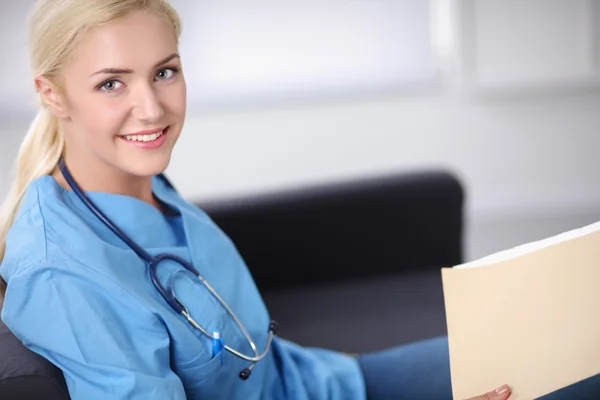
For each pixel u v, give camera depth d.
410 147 3.12
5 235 1.10
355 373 1.32
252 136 3.01
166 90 1.02
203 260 1.17
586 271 0.92
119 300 0.96
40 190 1.03
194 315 1.06
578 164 3.22
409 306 1.69
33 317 0.94
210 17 2.88
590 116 3.17
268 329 1.24
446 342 1.41
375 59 3.02
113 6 0.96
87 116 1.00
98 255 0.97
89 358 0.92
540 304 0.91
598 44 3.07
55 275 0.94
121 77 0.98
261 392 1.18
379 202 1.84
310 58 2.98
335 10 2.96
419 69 3.06
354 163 3.10
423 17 3.02
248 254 1.80
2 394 0.92
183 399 0.96
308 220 1.82
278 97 2.98
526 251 0.90
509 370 0.94
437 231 1.88
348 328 1.62
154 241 1.10
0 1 2.66
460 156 3.16
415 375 1.33
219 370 1.05
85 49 0.97
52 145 1.10
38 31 1.01
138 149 1.01
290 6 2.93
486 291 0.88
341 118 3.05
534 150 3.19
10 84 2.72
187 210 1.23
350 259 1.85
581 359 0.97
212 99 2.95
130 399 0.91
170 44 1.00
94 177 1.08
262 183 3.05
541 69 3.08
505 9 3.02
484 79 3.07
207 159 2.99
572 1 3.04
